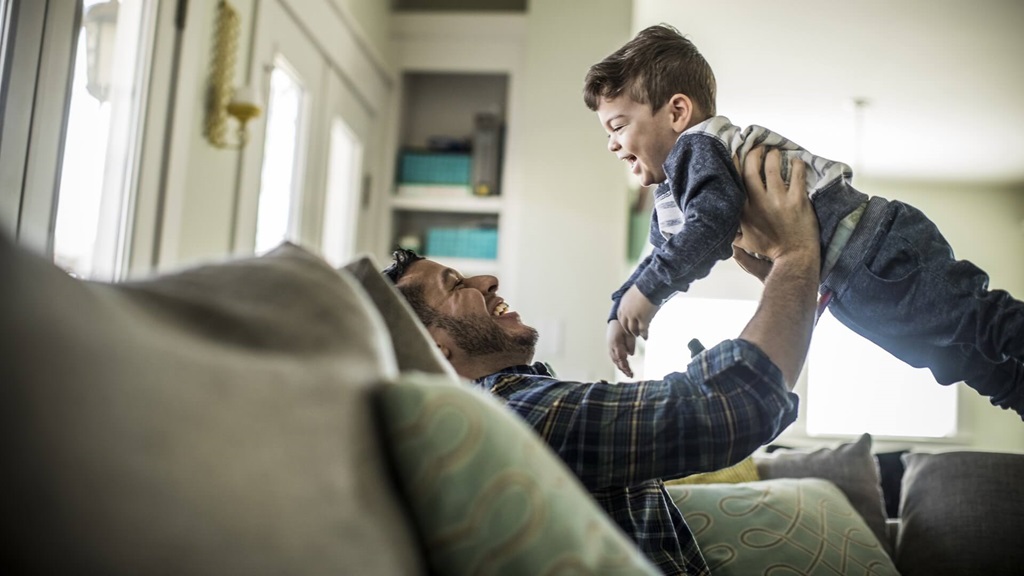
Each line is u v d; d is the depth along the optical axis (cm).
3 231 54
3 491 49
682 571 138
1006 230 733
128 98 234
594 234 406
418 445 69
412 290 162
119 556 51
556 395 123
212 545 54
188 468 55
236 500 56
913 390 716
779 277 129
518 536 69
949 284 151
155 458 54
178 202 253
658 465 117
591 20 419
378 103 432
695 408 116
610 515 130
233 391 59
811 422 718
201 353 60
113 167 229
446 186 439
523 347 159
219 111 271
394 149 442
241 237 298
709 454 115
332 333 71
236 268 77
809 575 198
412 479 69
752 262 160
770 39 498
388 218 436
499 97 461
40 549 49
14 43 193
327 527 59
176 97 249
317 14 346
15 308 51
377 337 76
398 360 104
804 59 522
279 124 326
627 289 168
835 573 200
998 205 735
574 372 397
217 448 56
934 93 560
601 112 171
